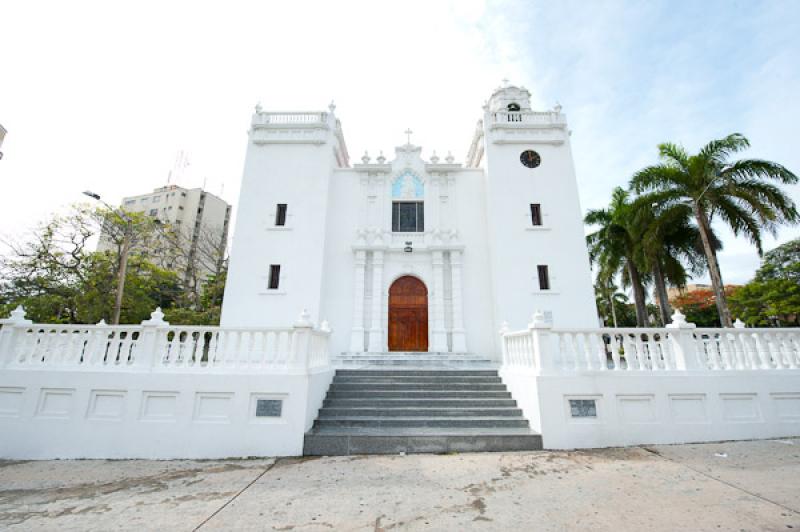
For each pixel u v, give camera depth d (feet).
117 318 54.08
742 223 44.70
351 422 24.49
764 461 18.78
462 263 52.19
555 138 53.72
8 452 22.16
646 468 18.29
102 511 14.34
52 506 14.92
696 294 118.93
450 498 15.19
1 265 62.23
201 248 92.43
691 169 45.70
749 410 23.56
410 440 22.15
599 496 14.99
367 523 13.04
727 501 14.08
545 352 23.97
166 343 24.71
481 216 54.24
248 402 22.70
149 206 144.87
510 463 19.62
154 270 74.08
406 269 52.19
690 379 23.70
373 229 53.01
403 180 56.18
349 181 55.72
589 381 23.32
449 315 50.16
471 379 30.96
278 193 52.06
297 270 48.93
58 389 23.24
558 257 49.37
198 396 22.94
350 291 51.01
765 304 92.48
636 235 53.42
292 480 17.62
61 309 62.95
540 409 22.84
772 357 24.94
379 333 48.57
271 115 55.83
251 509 14.33
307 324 24.18
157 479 18.15
